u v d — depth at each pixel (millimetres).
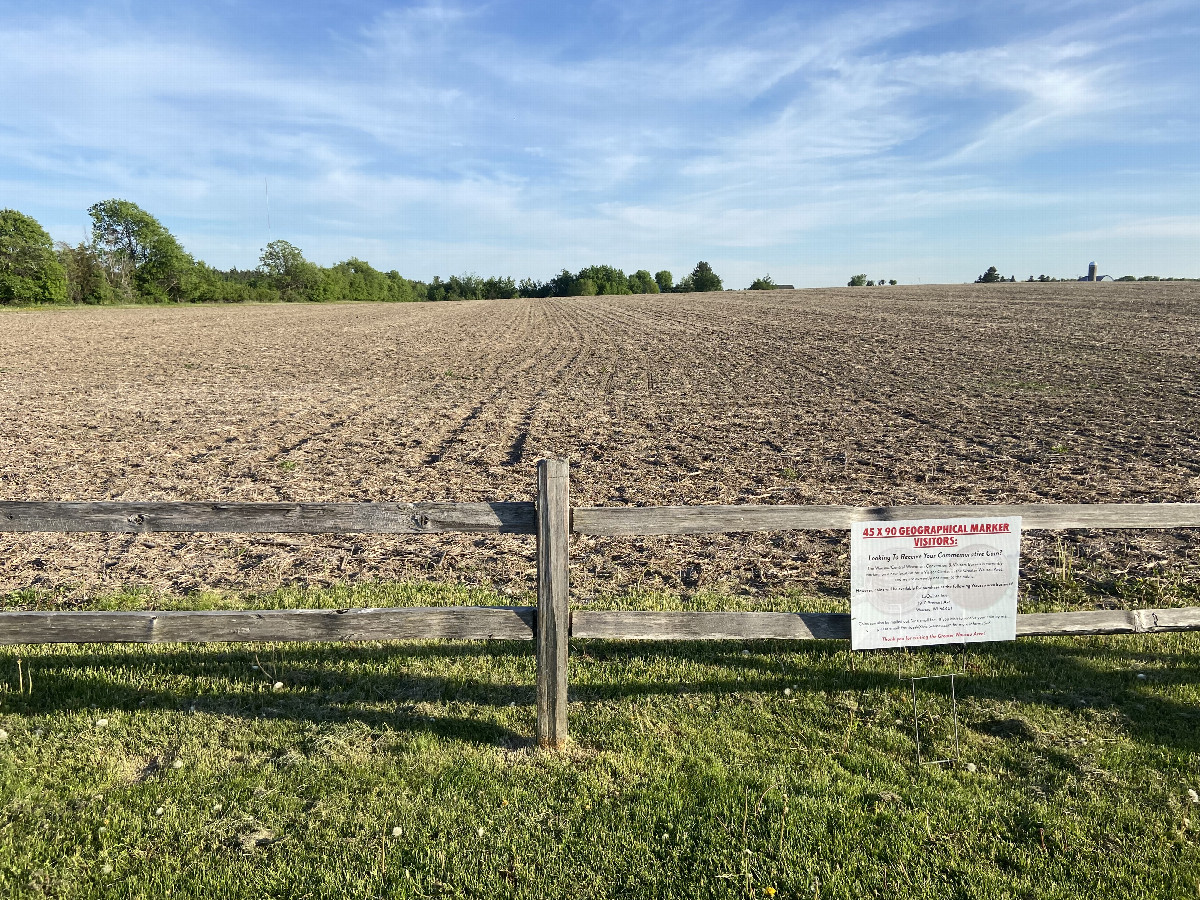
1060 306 45844
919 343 29391
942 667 4957
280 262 110938
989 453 11578
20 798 3635
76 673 4906
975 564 4055
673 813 3496
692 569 6938
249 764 3930
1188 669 4840
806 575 6715
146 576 6859
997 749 4008
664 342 34375
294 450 12719
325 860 3209
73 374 23984
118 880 3123
